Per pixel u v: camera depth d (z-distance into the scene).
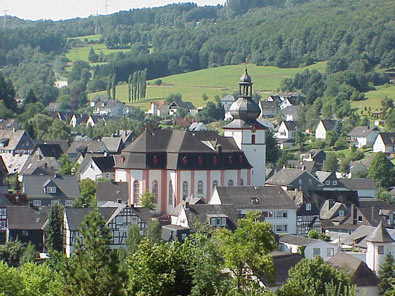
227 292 109.56
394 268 189.62
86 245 112.12
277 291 117.25
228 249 124.94
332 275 172.88
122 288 110.00
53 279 154.38
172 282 107.69
